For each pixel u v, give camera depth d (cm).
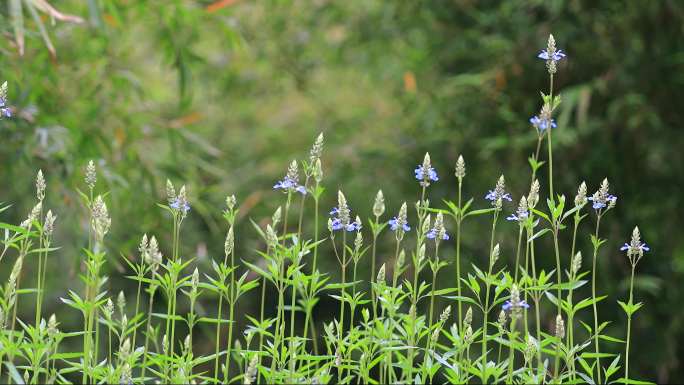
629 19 1148
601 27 1171
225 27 971
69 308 1370
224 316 1420
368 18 1361
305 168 442
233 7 1350
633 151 1141
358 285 1313
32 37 762
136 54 1359
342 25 1416
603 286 1138
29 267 1286
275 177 1409
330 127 1477
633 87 1118
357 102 1534
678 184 1144
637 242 439
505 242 1178
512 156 1193
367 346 461
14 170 934
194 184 1027
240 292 441
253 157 1477
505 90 1196
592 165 1118
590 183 1156
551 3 1127
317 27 1408
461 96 1237
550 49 447
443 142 1262
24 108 838
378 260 1313
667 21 1127
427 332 445
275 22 1412
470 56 1267
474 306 1171
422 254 438
